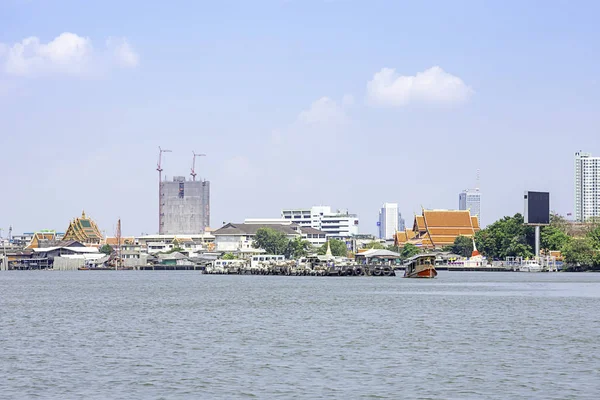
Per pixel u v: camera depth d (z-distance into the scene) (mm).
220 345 84875
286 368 70875
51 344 86125
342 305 137125
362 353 79000
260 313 121875
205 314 120812
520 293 168625
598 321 107438
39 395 60188
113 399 59000
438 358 75938
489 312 121750
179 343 86500
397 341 87688
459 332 95750
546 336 91500
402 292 174750
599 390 61469
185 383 64500
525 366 71438
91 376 67375
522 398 59062
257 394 60594
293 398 59281
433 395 60125
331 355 77812
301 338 90438
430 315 117188
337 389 62188
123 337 92000
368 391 61469
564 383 64000
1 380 65688
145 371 69562
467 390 61688
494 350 80750
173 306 137875
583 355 77250
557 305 134750
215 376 67375
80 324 107000
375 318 113062
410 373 68438
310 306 135375
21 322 110438
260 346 84000
